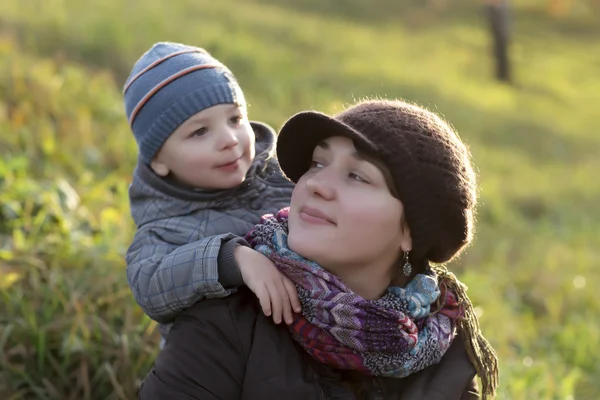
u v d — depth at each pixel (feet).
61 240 14.29
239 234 8.21
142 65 8.45
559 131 50.01
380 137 7.24
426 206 7.29
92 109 24.59
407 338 7.40
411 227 7.41
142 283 7.72
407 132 7.29
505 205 32.14
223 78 8.25
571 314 21.76
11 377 11.80
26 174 17.78
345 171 7.35
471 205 7.70
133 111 8.34
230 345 7.30
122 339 12.14
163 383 7.23
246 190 8.48
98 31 33.24
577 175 40.37
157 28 38.50
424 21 76.18
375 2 76.74
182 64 8.23
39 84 24.03
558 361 18.10
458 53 67.87
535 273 24.06
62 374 11.87
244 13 53.72
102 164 21.24
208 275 7.34
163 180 8.25
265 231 7.76
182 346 7.32
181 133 8.05
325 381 7.55
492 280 21.67
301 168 7.90
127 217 16.37
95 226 15.60
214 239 7.52
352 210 7.18
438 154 7.32
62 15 34.06
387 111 7.47
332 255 7.28
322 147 7.51
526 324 19.79
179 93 8.07
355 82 44.55
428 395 7.70
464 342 8.15
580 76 71.26
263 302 7.23
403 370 7.55
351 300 7.25
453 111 46.03
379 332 7.31
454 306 8.16
